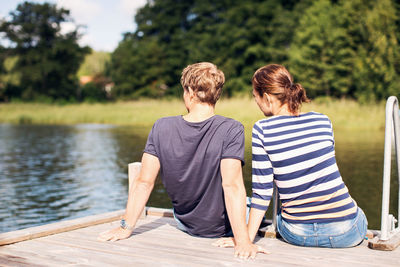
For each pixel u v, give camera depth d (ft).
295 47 104.58
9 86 197.16
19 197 20.58
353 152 32.94
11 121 105.50
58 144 46.96
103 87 214.48
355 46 89.61
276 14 128.88
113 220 10.43
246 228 7.68
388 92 74.08
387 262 7.22
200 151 7.79
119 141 48.49
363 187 20.21
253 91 8.15
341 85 90.02
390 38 77.10
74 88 203.51
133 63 168.96
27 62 196.54
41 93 196.34
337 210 7.50
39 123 96.17
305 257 7.50
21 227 15.38
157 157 8.23
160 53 164.66
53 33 200.64
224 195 8.09
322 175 7.43
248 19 134.92
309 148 7.41
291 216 7.80
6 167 30.53
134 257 7.60
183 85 8.11
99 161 33.04
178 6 170.19
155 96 161.79
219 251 7.88
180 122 7.94
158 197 17.76
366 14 84.38
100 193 21.36
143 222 10.19
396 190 19.44
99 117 95.71
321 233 7.61
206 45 144.25
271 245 8.25
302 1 127.54
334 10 96.63
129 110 102.17
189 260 7.41
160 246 8.21
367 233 8.68
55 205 18.90
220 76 7.96
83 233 9.23
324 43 94.07
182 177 7.95
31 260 7.50
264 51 129.18
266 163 7.69
